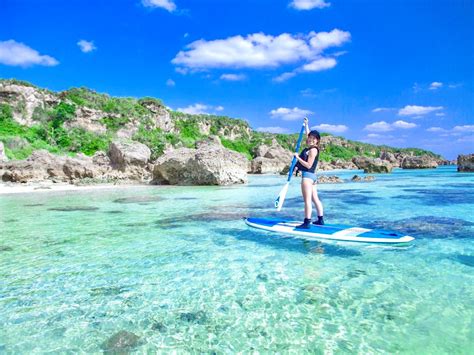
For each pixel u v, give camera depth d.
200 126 102.50
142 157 27.45
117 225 9.27
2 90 57.12
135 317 3.93
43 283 5.02
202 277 5.16
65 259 6.20
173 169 24.09
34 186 22.31
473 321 3.68
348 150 128.25
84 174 26.09
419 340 3.33
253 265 5.68
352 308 4.05
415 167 56.84
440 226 8.47
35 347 3.34
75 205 13.38
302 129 8.23
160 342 3.40
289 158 58.28
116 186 22.78
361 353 3.15
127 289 4.75
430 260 5.80
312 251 6.45
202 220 9.80
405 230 8.05
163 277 5.20
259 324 3.73
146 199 15.23
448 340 3.32
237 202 13.84
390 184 22.31
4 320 3.89
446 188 18.91
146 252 6.57
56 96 66.69
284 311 4.02
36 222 9.81
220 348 3.29
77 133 58.56
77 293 4.64
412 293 4.44
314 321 3.77
